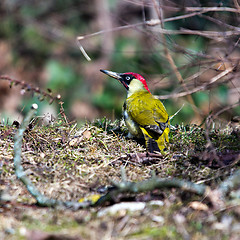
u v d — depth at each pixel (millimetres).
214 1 15969
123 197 7125
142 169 8836
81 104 18828
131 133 10203
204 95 15578
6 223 6469
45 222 6523
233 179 7379
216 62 12320
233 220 6473
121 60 20031
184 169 8727
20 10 24000
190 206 6887
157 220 6535
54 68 20984
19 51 23188
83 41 21891
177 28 16938
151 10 17359
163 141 9672
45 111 13516
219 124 11219
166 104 15352
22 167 8312
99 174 8477
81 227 6340
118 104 18875
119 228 6332
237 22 14852
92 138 9742
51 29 23109
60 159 8930
